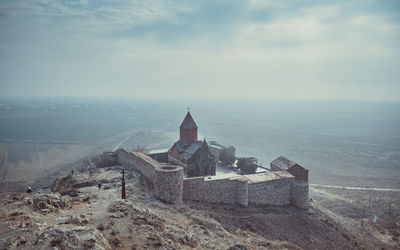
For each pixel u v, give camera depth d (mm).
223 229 35094
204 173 65875
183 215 36750
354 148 177500
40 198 24703
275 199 55688
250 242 35000
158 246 20750
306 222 50625
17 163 117188
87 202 31219
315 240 46031
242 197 50344
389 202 83250
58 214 22828
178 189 42719
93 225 20844
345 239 49469
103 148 154375
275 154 155250
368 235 58625
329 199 84688
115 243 19234
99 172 57219
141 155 60969
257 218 46500
